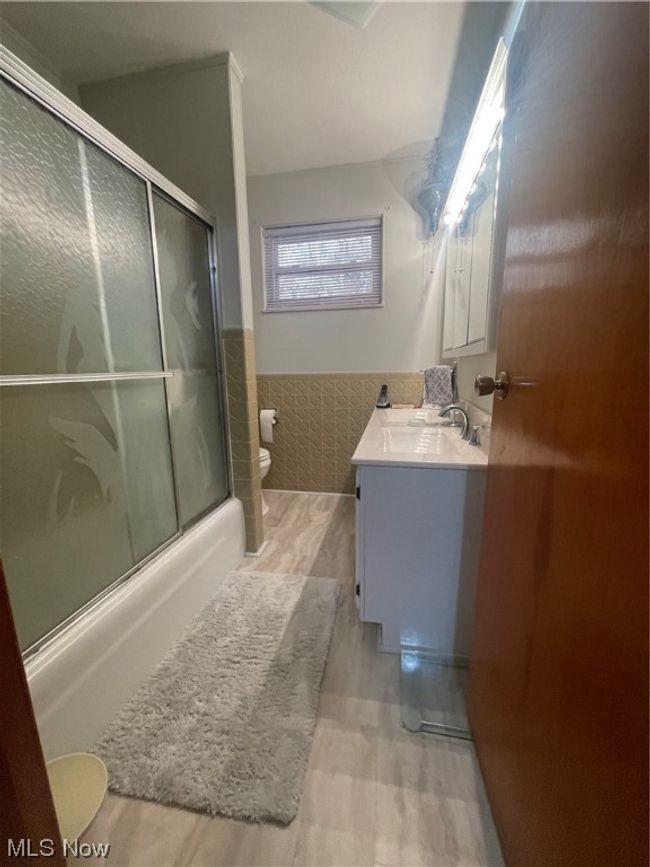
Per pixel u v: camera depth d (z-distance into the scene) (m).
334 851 0.78
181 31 1.49
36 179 0.99
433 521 1.18
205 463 1.84
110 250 1.25
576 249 0.53
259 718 1.06
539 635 0.61
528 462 0.69
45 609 1.00
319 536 2.28
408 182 2.49
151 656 1.25
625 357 0.41
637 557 0.38
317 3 1.27
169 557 1.40
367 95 1.86
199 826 0.82
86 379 1.14
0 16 1.41
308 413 2.93
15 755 0.43
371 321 2.72
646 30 0.38
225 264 1.81
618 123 0.43
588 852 0.46
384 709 1.10
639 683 0.38
